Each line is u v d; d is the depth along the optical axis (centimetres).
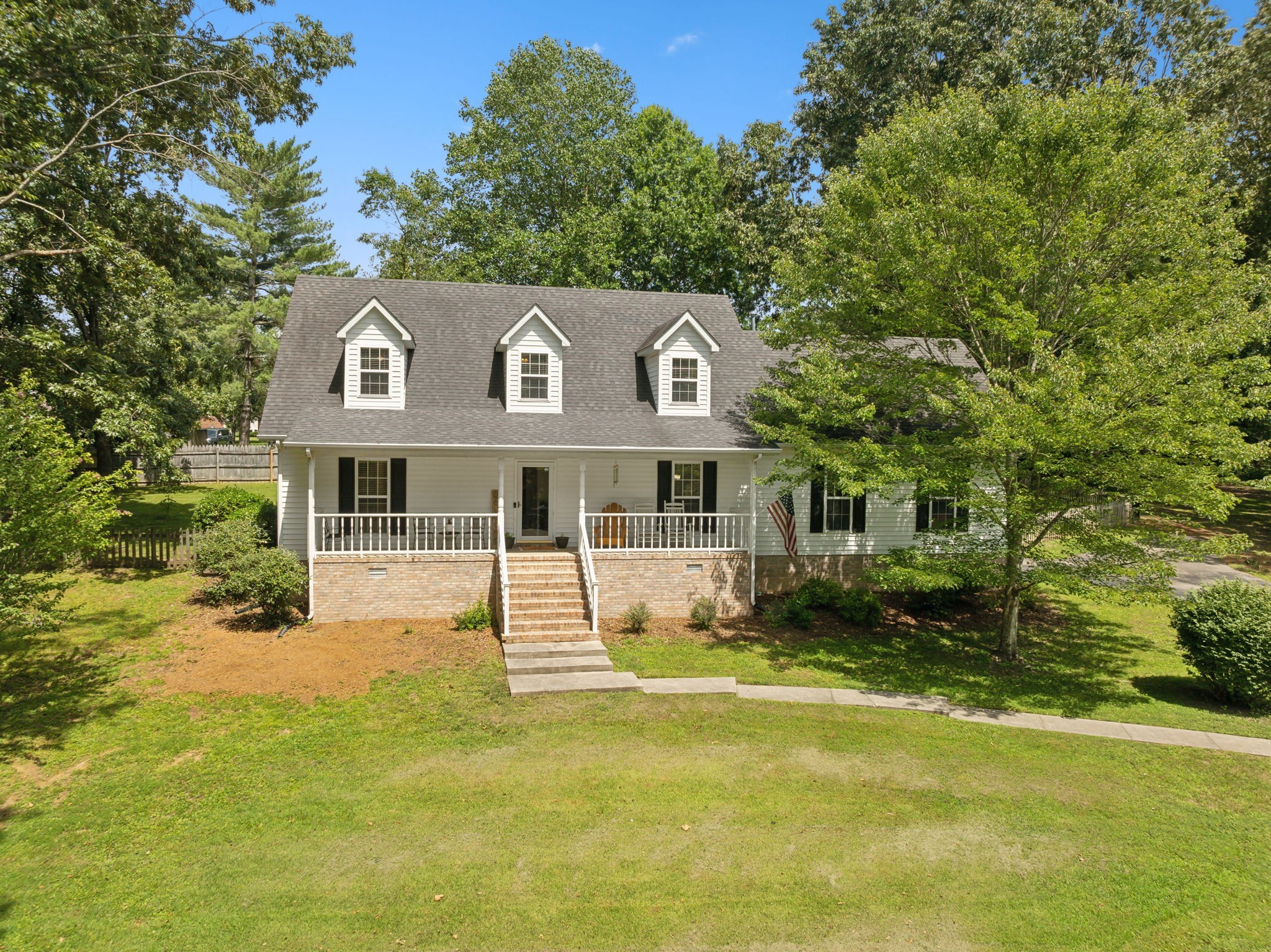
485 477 2066
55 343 1855
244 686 1365
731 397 2219
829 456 1639
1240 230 2998
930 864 870
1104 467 1376
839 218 1769
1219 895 827
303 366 2000
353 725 1227
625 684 1438
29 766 1062
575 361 2206
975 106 1656
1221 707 1452
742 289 4044
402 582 1780
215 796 991
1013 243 1538
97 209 1984
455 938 727
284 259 5009
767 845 902
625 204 3775
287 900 777
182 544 2112
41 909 757
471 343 2167
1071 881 845
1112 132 1522
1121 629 1950
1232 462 1330
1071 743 1260
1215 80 3123
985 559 1619
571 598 1786
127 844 877
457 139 3838
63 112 1897
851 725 1302
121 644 1539
